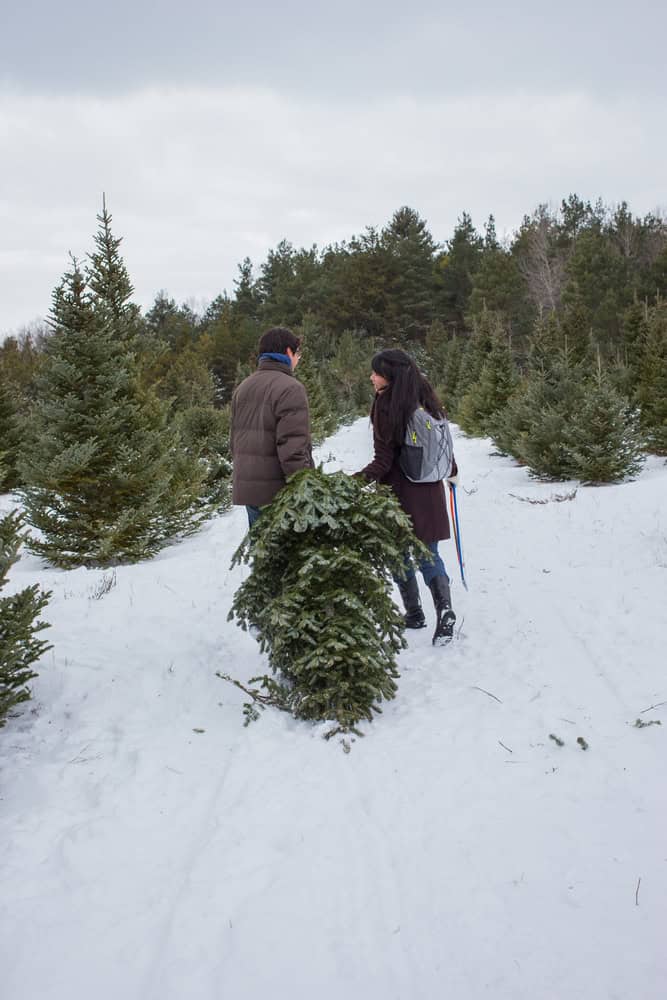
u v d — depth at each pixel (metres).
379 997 1.84
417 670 4.09
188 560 6.84
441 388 31.84
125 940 2.06
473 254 58.59
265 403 4.15
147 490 7.47
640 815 2.56
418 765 3.01
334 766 3.02
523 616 4.89
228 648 4.41
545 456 11.27
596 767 2.92
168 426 8.88
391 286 57.91
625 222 55.72
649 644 4.20
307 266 63.44
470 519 8.47
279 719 3.46
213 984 1.89
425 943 2.02
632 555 6.19
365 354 47.69
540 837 2.48
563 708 3.47
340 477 3.55
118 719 3.47
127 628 4.68
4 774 2.95
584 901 2.15
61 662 4.00
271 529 3.42
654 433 12.70
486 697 3.67
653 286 39.94
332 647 3.33
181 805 2.77
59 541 7.19
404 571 3.67
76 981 1.91
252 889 2.26
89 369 7.14
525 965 1.93
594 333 35.09
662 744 3.04
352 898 2.21
